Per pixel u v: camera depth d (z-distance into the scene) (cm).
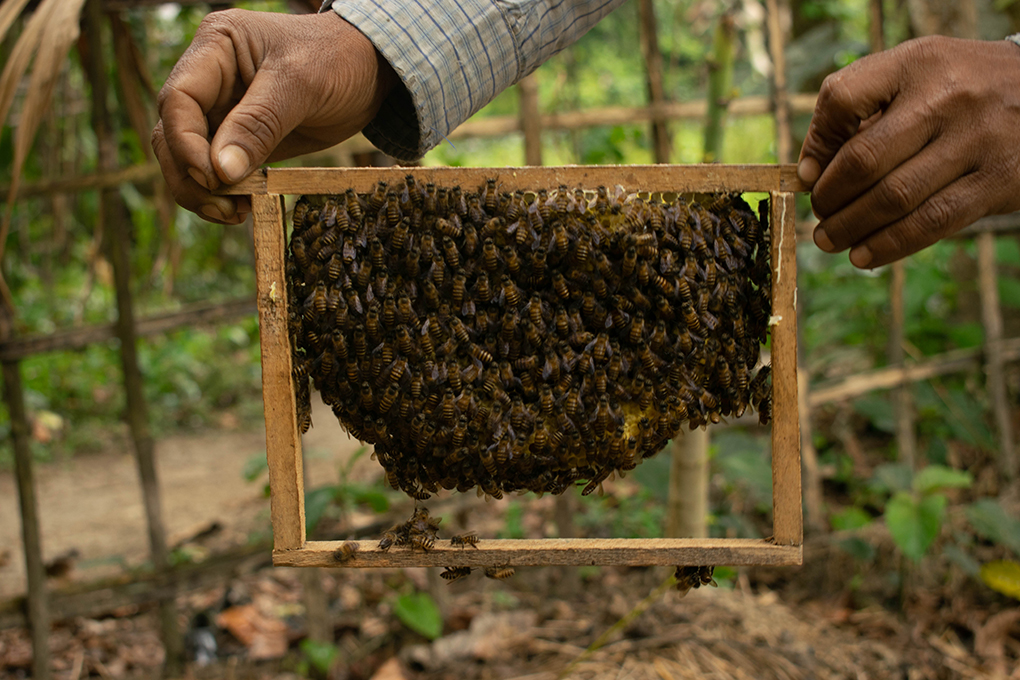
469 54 184
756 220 172
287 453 169
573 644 366
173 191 163
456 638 377
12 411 348
